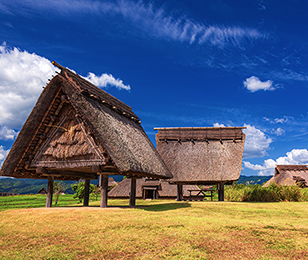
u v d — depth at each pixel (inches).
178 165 725.9
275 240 231.0
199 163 719.7
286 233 253.8
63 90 421.7
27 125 435.8
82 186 956.6
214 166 704.4
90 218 309.9
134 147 445.4
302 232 259.3
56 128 451.8
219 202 621.0
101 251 205.8
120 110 538.3
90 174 561.0
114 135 400.8
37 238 245.1
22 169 479.5
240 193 768.3
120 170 356.8
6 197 1267.2
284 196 725.3
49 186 464.8
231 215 371.2
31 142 452.8
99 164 389.7
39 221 306.0
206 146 763.4
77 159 415.2
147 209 403.2
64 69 431.2
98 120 400.5
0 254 211.3
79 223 287.4
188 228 263.7
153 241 224.8
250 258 190.9
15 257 201.9
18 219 324.8
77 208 405.4
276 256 194.7
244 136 767.1
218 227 269.9
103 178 427.5
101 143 373.4
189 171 705.6
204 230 257.4
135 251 204.7
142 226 269.7
